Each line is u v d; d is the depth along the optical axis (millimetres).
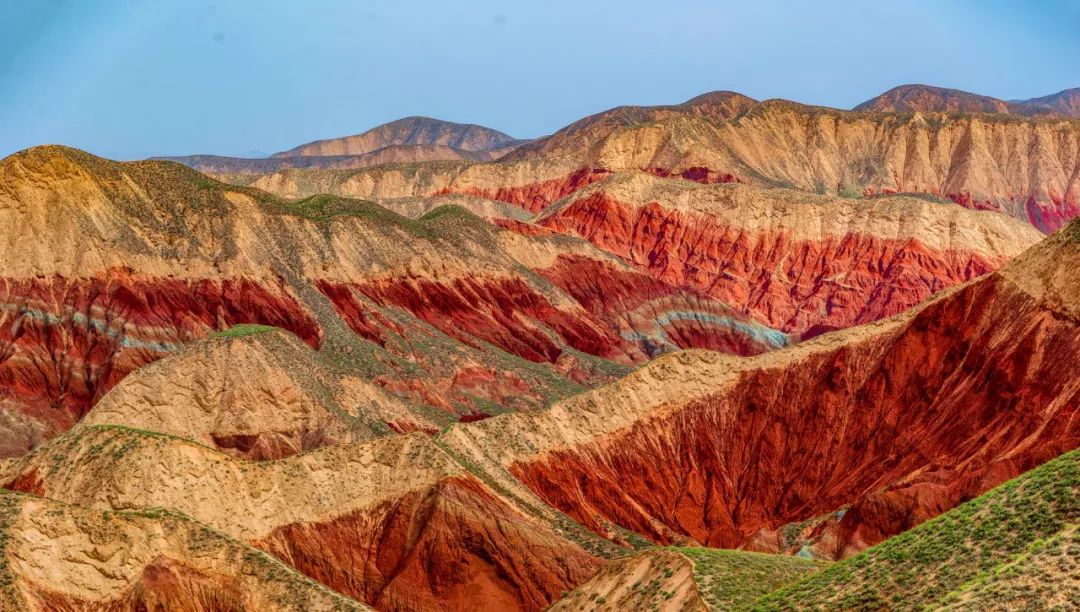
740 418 127188
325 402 124375
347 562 94500
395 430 128625
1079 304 112688
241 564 81875
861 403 124500
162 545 81188
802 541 107812
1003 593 55688
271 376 122438
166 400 117625
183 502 89938
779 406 127312
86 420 115062
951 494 103688
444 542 95125
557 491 113062
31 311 149625
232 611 80188
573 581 94500
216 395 119812
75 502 88688
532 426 117688
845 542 104500
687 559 74250
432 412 143250
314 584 81812
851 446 122312
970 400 115750
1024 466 102875
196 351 121875
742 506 121500
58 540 78062
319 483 97000
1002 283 121438
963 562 60875
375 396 132125
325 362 133000
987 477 102812
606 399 124312
